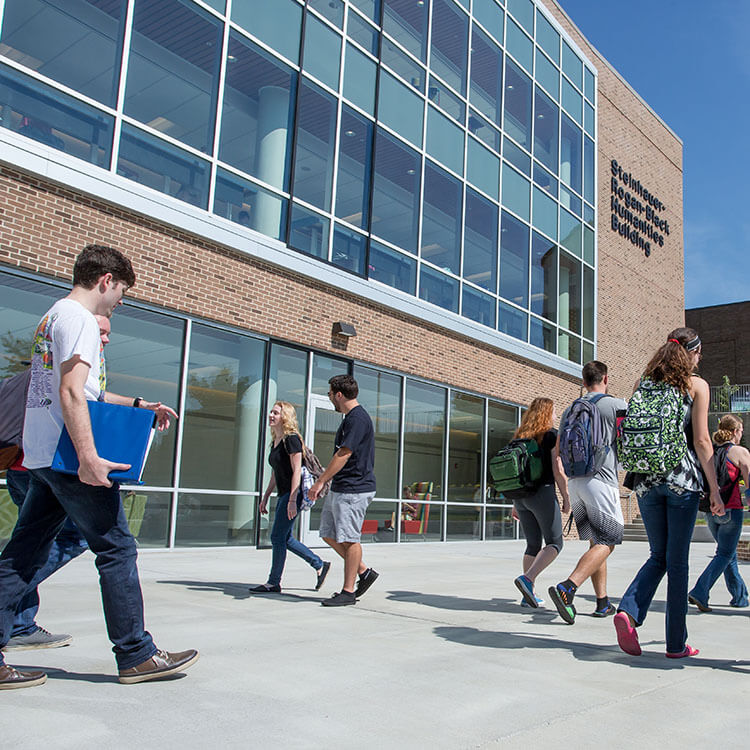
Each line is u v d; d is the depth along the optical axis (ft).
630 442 13.99
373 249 44.60
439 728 9.47
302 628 15.98
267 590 21.45
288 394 39.27
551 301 61.41
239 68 37.73
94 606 17.87
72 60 30.89
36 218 28.76
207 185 35.60
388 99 46.75
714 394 129.08
